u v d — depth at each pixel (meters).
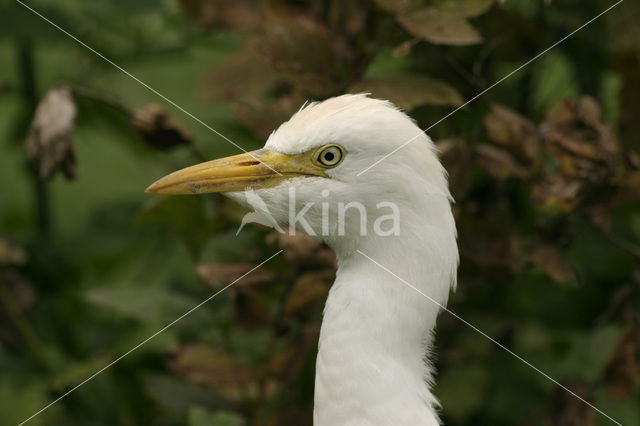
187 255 8.91
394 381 5.36
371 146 5.23
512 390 8.16
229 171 5.46
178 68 9.75
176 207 6.54
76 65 9.04
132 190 10.52
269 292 7.20
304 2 7.07
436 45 7.46
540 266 6.71
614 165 6.46
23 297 8.57
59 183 10.66
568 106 6.66
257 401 6.79
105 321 8.77
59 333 8.65
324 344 5.46
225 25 7.31
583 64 8.25
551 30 8.22
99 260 9.18
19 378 7.98
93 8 8.51
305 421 6.97
